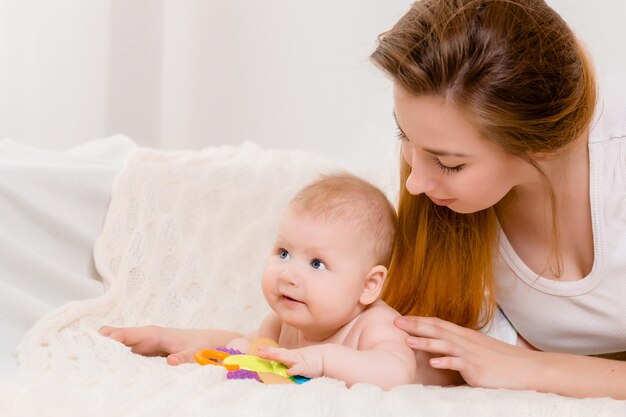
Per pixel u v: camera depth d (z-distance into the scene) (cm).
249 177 176
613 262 133
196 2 233
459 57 111
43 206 149
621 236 132
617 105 135
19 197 147
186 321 157
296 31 233
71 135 222
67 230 150
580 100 120
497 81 111
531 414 105
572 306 141
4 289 136
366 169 195
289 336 140
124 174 157
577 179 132
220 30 235
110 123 229
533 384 123
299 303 129
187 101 235
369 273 132
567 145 122
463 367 125
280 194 179
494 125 112
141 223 156
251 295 169
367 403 102
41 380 111
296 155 192
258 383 108
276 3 233
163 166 162
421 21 116
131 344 135
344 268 129
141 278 154
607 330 141
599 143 131
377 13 229
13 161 155
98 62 223
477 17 114
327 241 129
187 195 164
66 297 146
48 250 149
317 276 128
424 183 119
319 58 233
